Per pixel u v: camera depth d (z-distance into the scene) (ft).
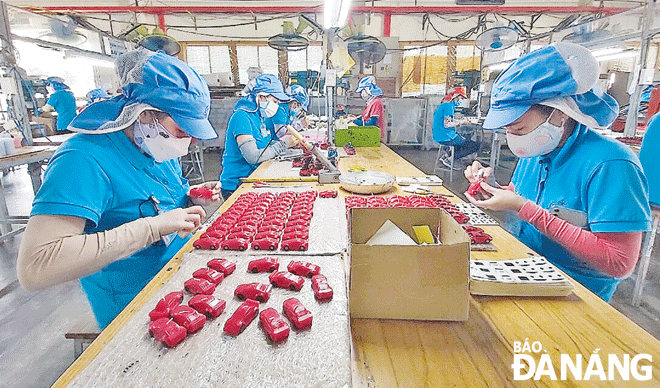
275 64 28.58
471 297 2.80
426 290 2.45
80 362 2.08
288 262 3.25
